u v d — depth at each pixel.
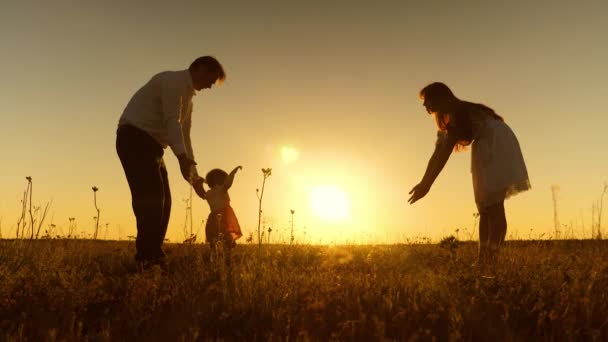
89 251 6.71
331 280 4.21
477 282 3.90
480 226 6.04
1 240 7.46
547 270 4.55
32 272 4.52
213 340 2.85
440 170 6.08
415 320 3.08
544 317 2.98
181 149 5.77
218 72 6.27
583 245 7.43
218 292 3.91
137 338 2.90
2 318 3.28
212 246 6.98
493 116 6.07
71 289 3.67
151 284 3.84
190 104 6.34
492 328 2.97
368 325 3.04
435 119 6.21
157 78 5.92
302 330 2.95
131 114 5.82
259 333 2.97
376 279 4.30
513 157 5.81
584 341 2.86
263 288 3.80
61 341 2.74
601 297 3.44
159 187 5.84
